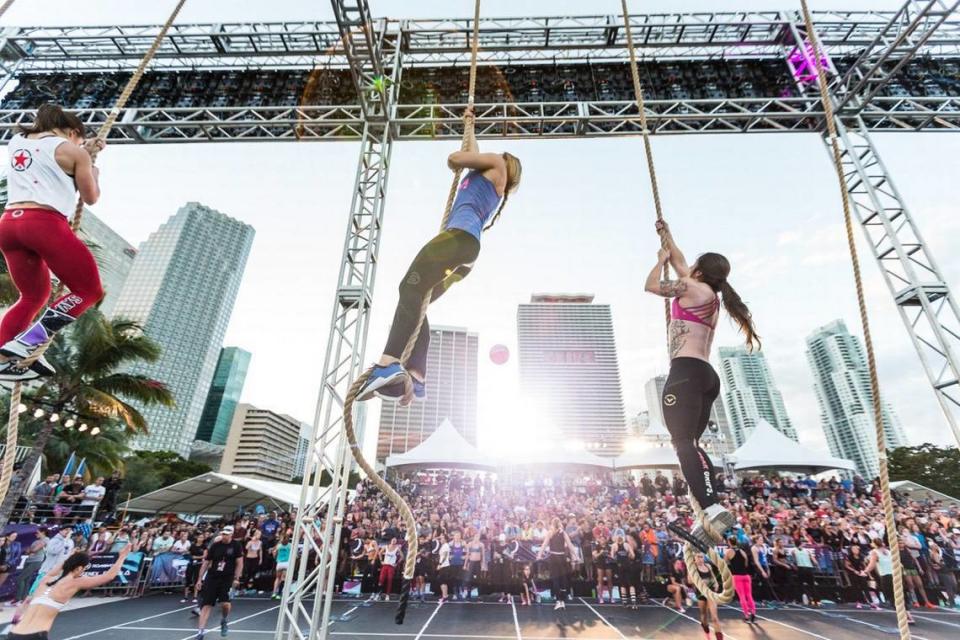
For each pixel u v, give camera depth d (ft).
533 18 34.60
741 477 63.72
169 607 34.65
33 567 32.76
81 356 48.44
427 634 26.84
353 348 24.29
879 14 34.35
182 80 36.70
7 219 7.19
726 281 9.20
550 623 29.60
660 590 37.81
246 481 57.21
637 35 35.12
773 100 33.50
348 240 26.50
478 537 39.06
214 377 499.51
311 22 35.29
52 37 35.91
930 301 28.17
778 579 38.04
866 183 30.66
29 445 71.46
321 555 20.45
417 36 34.99
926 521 41.37
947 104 33.12
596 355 407.85
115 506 50.08
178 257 398.83
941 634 27.73
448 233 7.38
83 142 8.63
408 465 58.75
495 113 34.27
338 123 32.73
